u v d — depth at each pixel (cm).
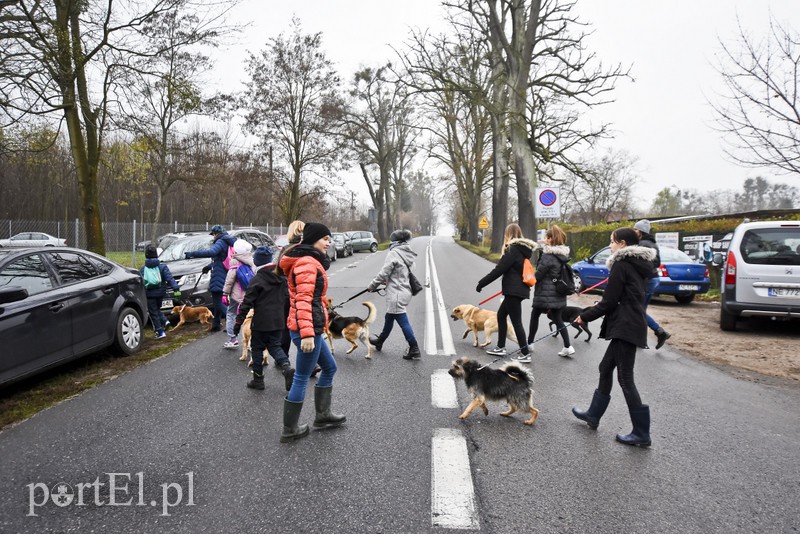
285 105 2747
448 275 1833
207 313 916
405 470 356
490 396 446
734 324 844
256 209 4275
